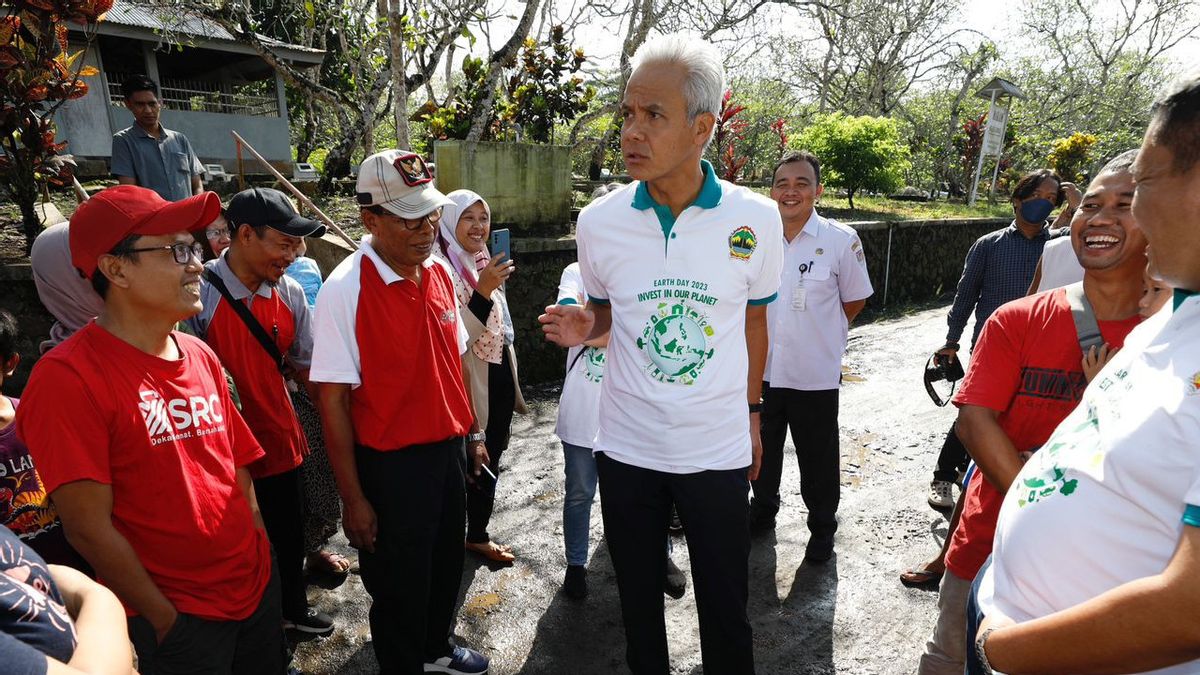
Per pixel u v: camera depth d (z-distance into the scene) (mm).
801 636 2734
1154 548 913
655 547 1973
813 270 3096
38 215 4941
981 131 16531
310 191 7484
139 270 1467
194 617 1562
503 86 7805
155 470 1505
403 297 2066
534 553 3281
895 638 2732
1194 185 862
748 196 1868
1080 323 1694
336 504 2932
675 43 1687
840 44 18578
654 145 1690
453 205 2920
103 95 8820
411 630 2186
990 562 1267
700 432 1857
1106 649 887
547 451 4375
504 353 3158
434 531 2158
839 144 10719
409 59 7746
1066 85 23391
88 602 1028
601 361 2750
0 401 1700
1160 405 898
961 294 3799
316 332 2023
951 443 3590
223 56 9789
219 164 9625
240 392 2340
